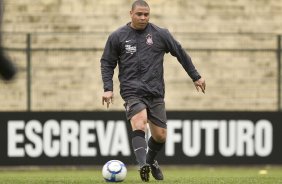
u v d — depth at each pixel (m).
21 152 55.28
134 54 26.88
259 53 63.59
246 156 57.19
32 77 61.19
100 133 55.62
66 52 62.00
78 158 55.50
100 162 55.62
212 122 56.75
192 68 28.16
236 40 64.06
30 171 56.00
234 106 64.50
